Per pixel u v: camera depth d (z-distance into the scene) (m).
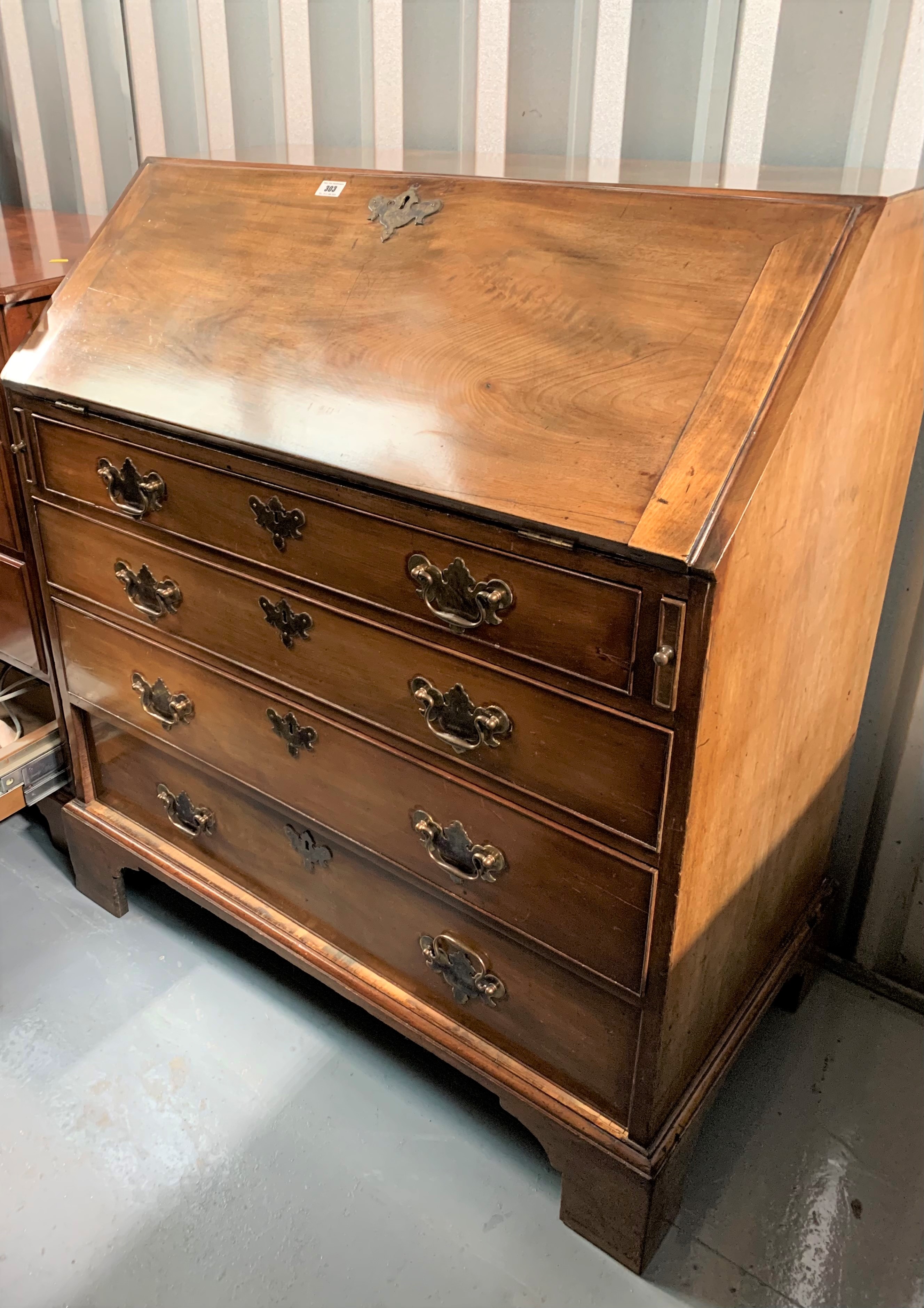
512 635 0.95
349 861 1.27
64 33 1.94
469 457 0.94
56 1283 1.16
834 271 0.86
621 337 0.92
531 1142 1.33
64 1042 1.45
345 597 1.08
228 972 1.57
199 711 1.35
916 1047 1.48
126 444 1.22
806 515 0.94
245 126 1.82
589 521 0.85
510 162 1.35
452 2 1.51
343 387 1.04
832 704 1.24
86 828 1.62
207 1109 1.36
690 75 1.38
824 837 1.43
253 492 1.11
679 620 0.82
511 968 1.14
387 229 1.10
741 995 1.28
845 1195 1.27
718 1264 1.18
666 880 0.94
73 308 1.30
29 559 1.51
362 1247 1.20
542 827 1.01
